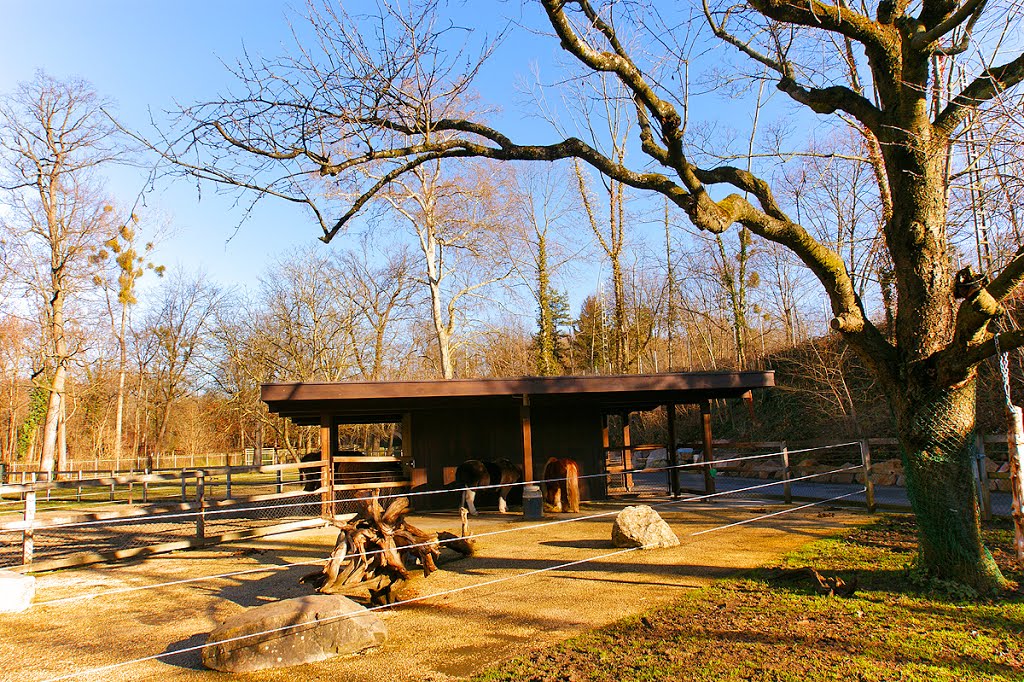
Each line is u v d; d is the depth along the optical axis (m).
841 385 22.78
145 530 13.74
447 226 27.27
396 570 6.95
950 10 6.01
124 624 6.41
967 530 6.05
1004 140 5.11
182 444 49.28
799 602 6.01
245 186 6.40
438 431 15.34
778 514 11.75
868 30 6.10
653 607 6.13
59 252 29.91
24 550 8.26
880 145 6.37
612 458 32.12
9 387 39.41
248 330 34.09
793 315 33.44
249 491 25.23
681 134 5.97
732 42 7.12
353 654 5.29
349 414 16.38
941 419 6.09
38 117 28.34
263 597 7.25
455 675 4.78
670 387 13.02
